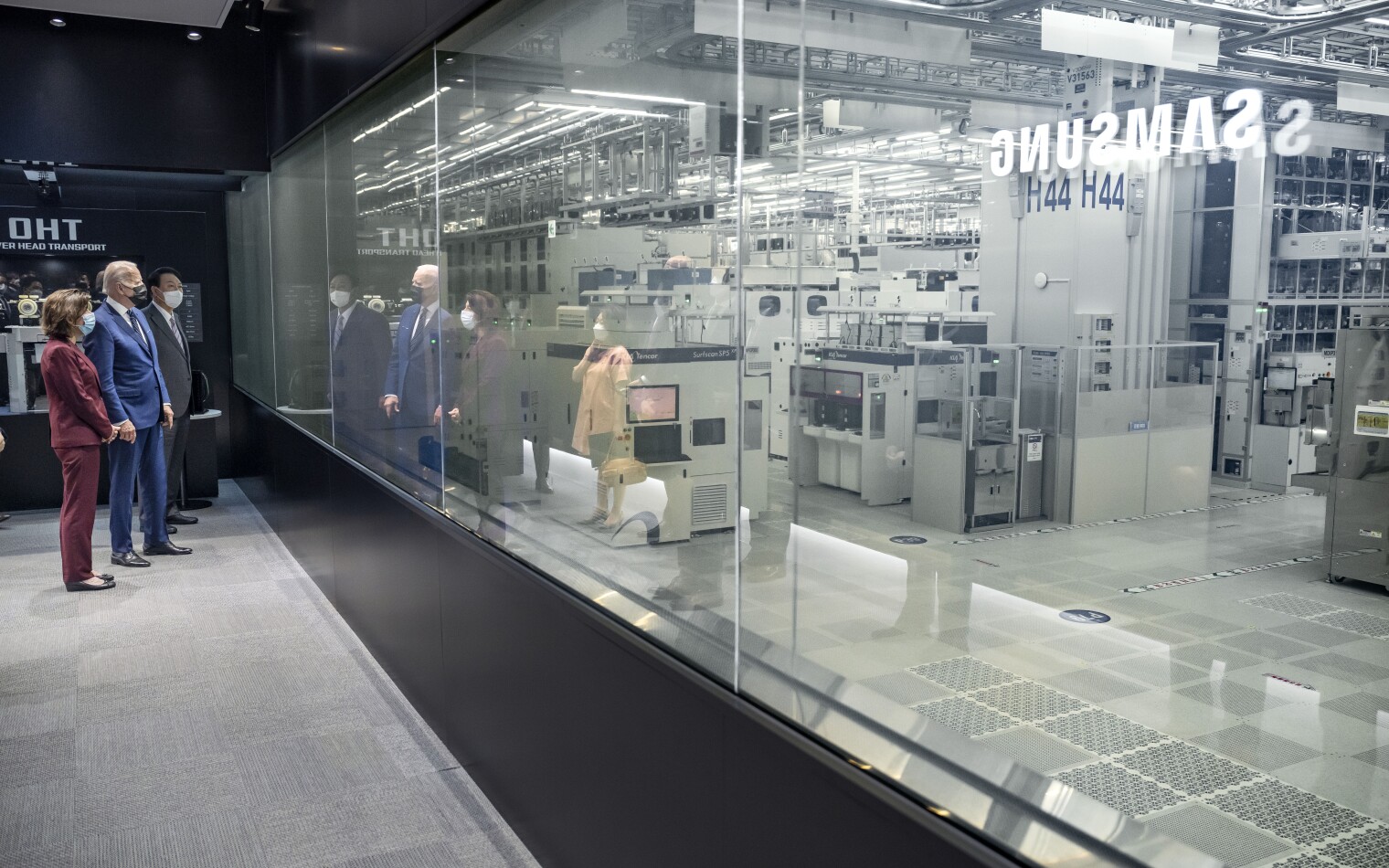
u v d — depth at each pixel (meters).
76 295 5.60
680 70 2.01
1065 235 7.24
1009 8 5.93
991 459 6.21
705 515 2.02
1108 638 3.92
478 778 3.38
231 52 6.89
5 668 4.52
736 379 1.92
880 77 6.86
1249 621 4.06
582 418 2.50
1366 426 4.28
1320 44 4.55
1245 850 2.30
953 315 7.64
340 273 5.00
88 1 5.86
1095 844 1.33
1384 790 2.57
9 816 3.20
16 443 7.72
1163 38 5.67
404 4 3.61
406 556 4.02
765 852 1.82
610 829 2.45
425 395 3.77
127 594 5.68
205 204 8.52
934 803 1.42
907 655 3.67
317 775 3.48
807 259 6.11
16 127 6.46
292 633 5.00
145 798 3.32
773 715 1.81
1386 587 4.30
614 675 2.36
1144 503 6.68
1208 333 7.03
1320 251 6.10
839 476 6.12
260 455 7.63
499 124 2.93
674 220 2.07
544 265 2.66
